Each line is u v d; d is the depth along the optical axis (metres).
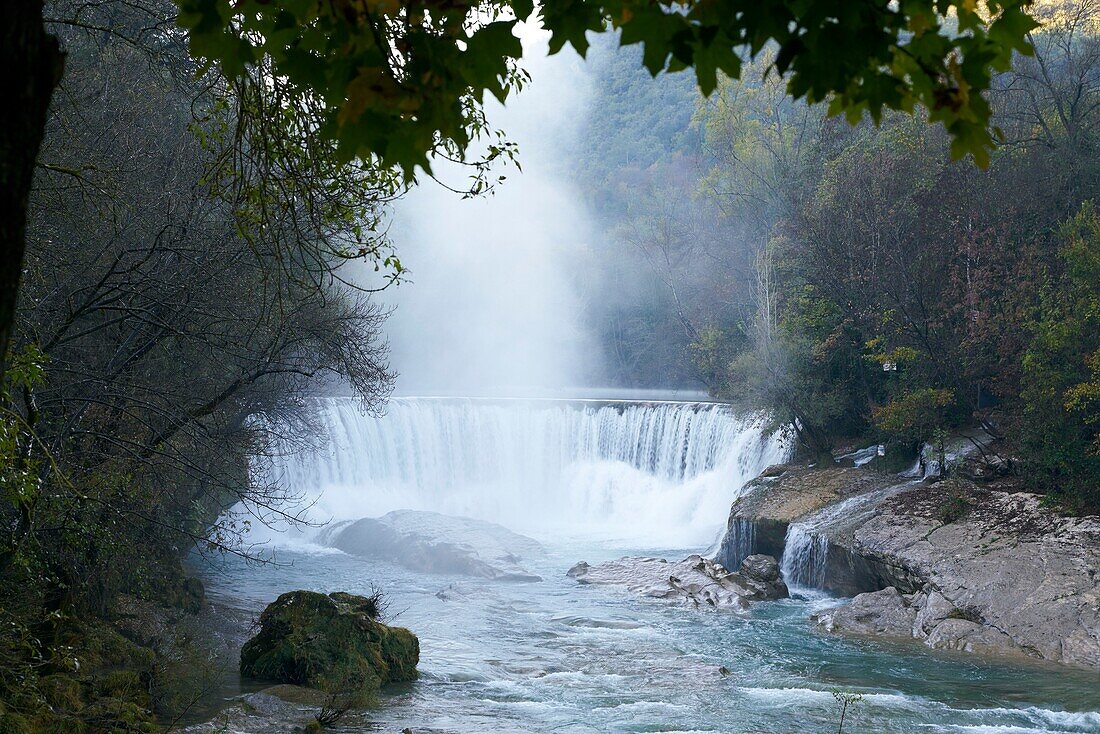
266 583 25.62
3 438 8.09
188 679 14.41
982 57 2.54
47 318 12.85
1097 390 21.34
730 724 14.32
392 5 2.93
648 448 39.56
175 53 13.21
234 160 7.17
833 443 33.94
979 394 29.02
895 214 30.45
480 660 18.34
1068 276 24.95
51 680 12.07
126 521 13.72
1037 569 20.42
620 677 17.28
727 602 23.66
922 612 20.89
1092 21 40.69
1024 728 14.27
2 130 2.18
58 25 14.45
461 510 39.56
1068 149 30.78
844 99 2.63
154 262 14.14
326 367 17.70
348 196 9.23
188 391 16.16
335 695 14.01
